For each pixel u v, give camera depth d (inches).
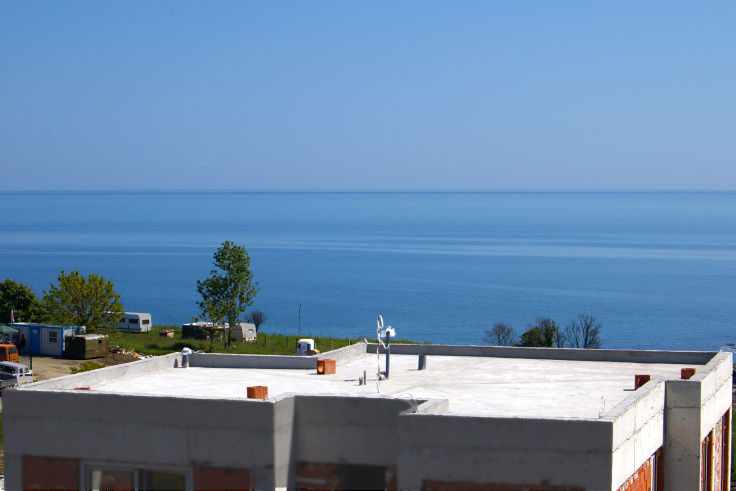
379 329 1092.5
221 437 749.3
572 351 1249.4
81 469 783.1
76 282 3479.3
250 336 3875.5
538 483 695.1
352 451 755.4
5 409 800.9
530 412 872.9
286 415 753.0
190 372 1162.0
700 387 889.5
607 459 684.1
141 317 3897.6
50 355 3166.8
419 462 714.8
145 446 767.7
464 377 1099.9
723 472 1099.9
